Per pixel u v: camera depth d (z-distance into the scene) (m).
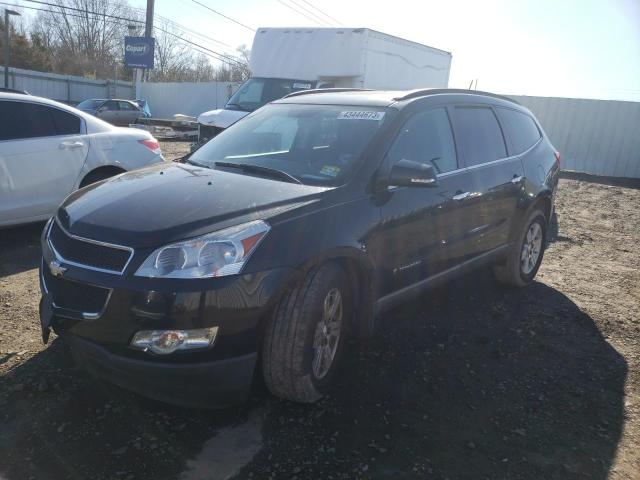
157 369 2.64
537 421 3.17
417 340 4.13
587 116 16.84
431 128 4.13
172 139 19.52
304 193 3.22
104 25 56.12
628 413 3.31
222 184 3.35
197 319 2.64
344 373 3.57
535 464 2.80
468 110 4.65
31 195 5.76
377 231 3.40
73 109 6.30
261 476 2.60
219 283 2.67
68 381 3.29
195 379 2.69
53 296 2.94
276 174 3.58
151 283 2.64
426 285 4.03
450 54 15.66
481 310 4.83
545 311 4.90
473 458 2.82
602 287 5.70
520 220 5.11
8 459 2.63
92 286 2.76
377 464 2.73
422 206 3.78
